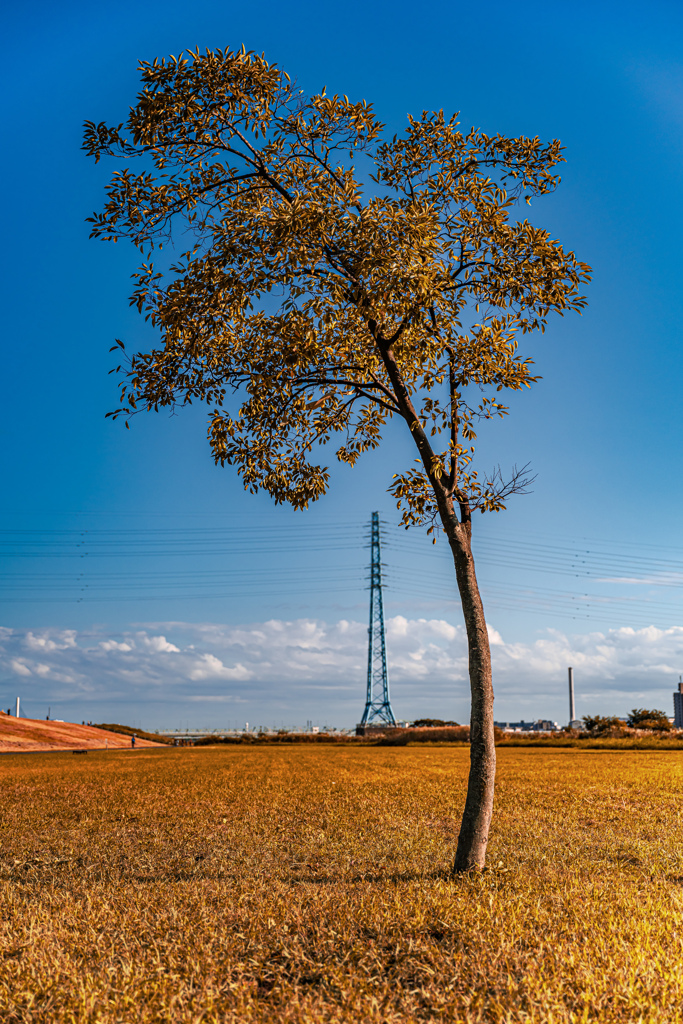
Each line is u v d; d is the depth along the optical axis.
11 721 83.38
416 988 4.84
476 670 8.73
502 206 9.08
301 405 10.96
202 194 9.35
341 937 5.78
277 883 8.20
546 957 5.30
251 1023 4.33
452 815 14.91
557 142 9.27
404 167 9.77
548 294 9.11
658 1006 4.48
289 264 8.88
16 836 12.73
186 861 10.09
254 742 83.31
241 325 10.42
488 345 9.36
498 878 8.02
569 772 26.88
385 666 105.50
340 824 13.54
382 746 68.75
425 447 9.47
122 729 103.19
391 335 9.91
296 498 11.19
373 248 8.37
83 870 9.47
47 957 5.43
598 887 7.91
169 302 9.02
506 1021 4.20
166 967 5.24
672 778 23.89
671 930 6.09
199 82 8.77
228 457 10.79
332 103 9.11
